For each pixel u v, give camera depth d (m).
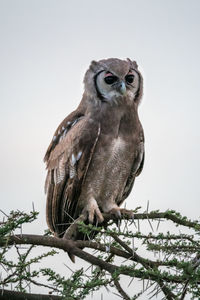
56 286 6.55
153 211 7.34
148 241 7.07
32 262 6.92
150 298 6.36
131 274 6.59
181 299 6.42
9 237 6.34
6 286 6.46
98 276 7.26
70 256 8.03
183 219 7.16
